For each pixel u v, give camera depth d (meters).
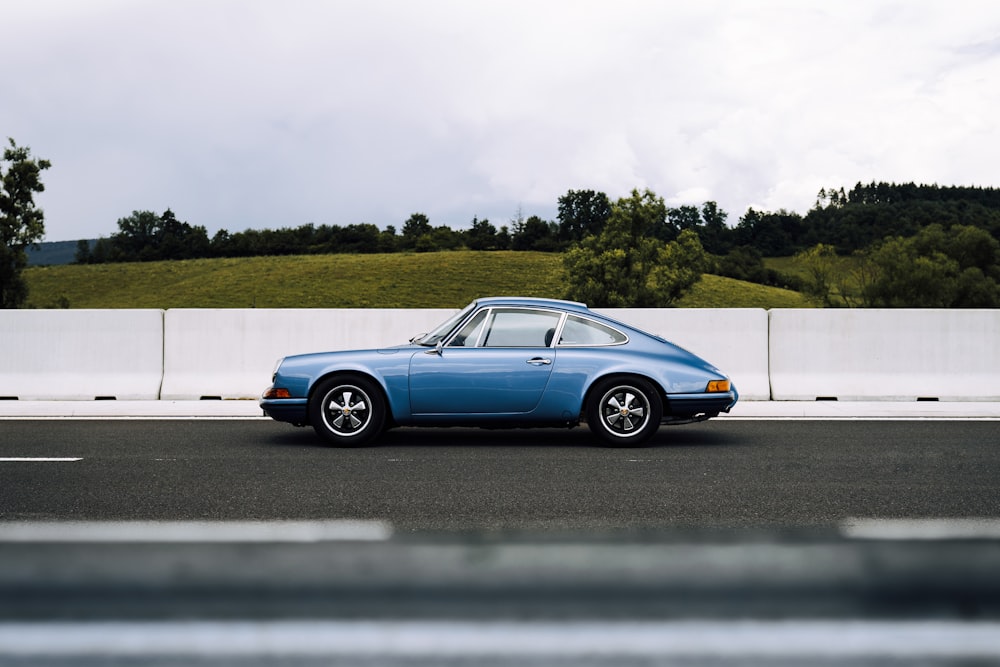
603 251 84.44
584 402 8.25
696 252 83.81
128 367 12.27
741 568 0.74
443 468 6.91
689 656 0.74
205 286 103.12
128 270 113.31
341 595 0.75
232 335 12.38
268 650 0.74
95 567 0.74
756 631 0.74
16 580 0.73
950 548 0.75
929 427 9.64
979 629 0.75
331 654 0.75
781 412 11.01
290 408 8.17
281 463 7.16
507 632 0.75
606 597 0.75
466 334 8.32
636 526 4.83
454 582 0.75
